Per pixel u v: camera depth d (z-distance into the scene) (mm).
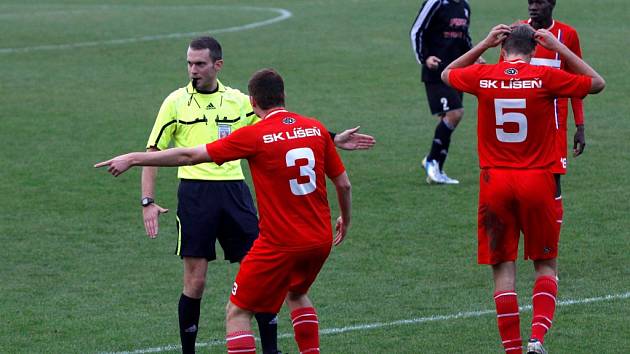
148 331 29547
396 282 33594
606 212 41188
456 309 30859
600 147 52812
